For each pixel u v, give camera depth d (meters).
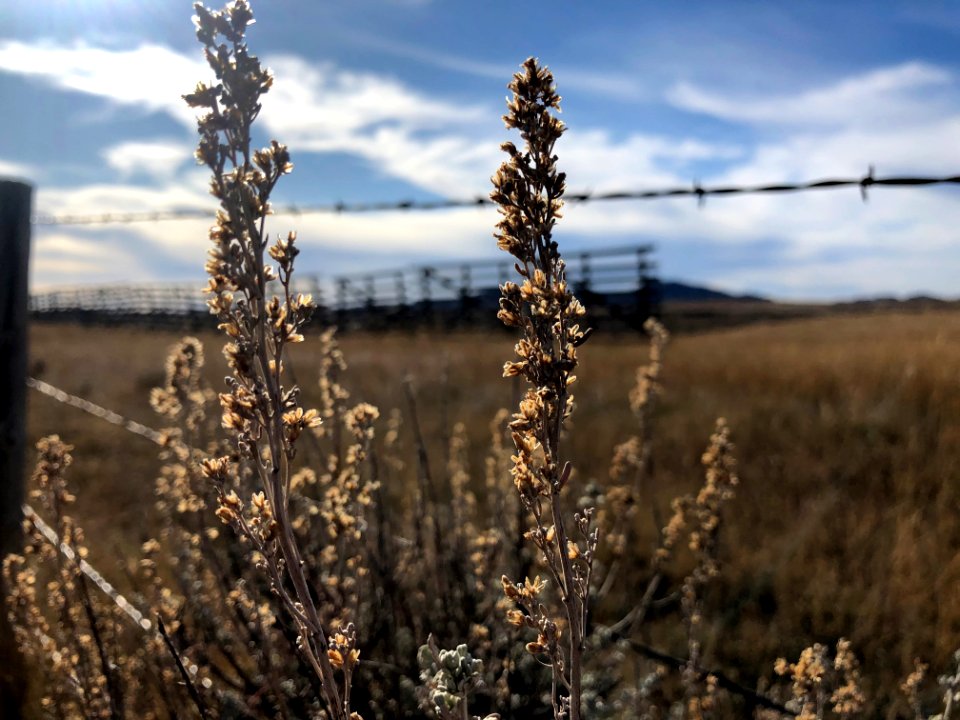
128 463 6.38
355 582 2.19
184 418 2.61
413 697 2.42
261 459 1.16
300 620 1.17
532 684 2.64
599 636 2.84
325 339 2.64
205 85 1.16
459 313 23.97
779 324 27.02
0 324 3.48
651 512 4.68
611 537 3.18
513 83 1.22
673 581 4.02
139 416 8.83
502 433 3.31
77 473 6.08
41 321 47.66
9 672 2.83
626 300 20.30
